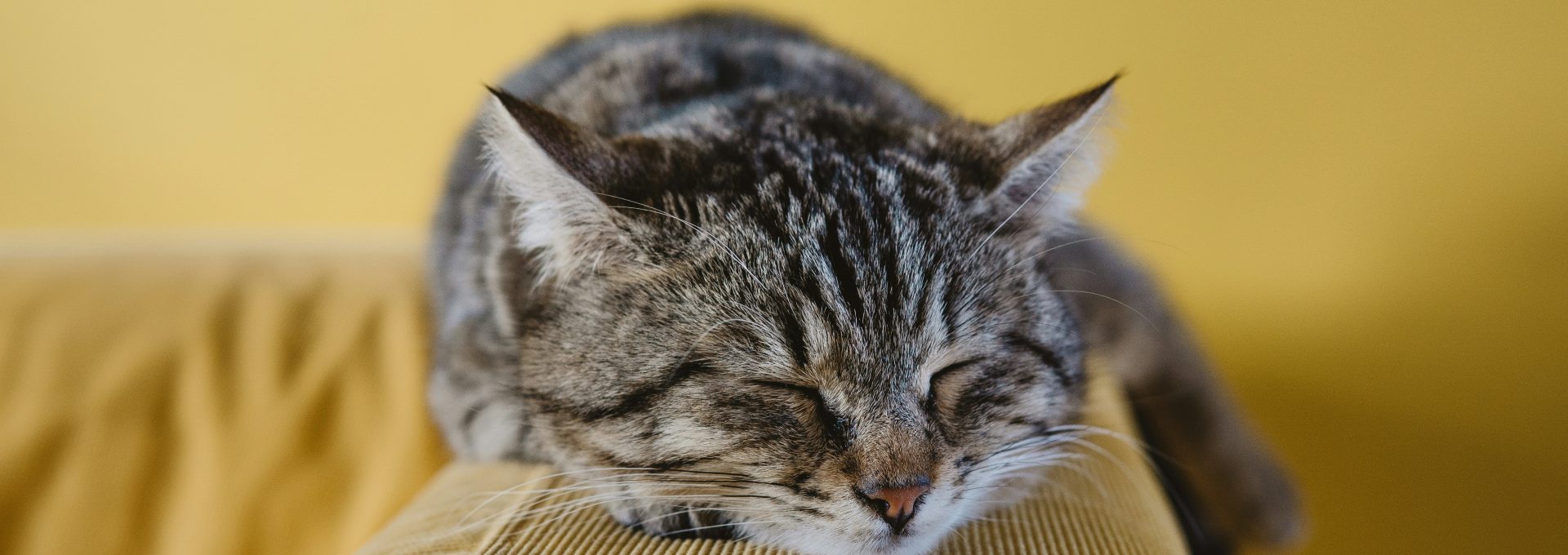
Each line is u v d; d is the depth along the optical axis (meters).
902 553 0.47
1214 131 0.68
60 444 0.56
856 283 0.46
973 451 0.48
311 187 0.83
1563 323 0.64
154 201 0.84
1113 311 0.57
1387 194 0.66
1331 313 0.70
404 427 0.58
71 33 0.79
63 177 0.84
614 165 0.47
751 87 0.55
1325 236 0.69
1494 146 0.64
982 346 0.48
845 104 0.53
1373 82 0.65
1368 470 0.68
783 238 0.46
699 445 0.47
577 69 0.58
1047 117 0.49
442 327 0.56
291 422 0.58
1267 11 0.65
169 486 0.56
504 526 0.46
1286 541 0.59
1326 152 0.67
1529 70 0.62
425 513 0.47
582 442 0.48
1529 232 0.64
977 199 0.48
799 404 0.47
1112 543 0.46
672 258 0.46
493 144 0.46
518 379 0.50
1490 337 0.65
